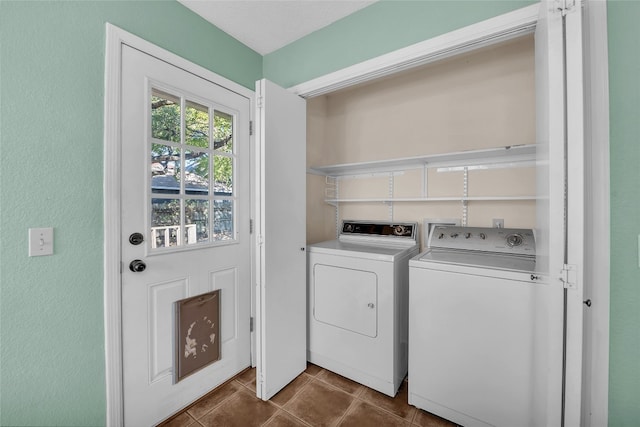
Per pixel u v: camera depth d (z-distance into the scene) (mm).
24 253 1042
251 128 1934
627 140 935
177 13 1518
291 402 1620
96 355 1233
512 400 1266
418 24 1417
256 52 2008
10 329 1021
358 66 1607
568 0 820
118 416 1295
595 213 965
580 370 826
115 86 1261
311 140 2439
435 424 1452
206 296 1668
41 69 1066
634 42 920
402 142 2254
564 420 854
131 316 1341
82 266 1186
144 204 1379
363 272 1730
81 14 1164
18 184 1023
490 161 1880
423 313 1508
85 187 1188
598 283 967
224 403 1610
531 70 1748
